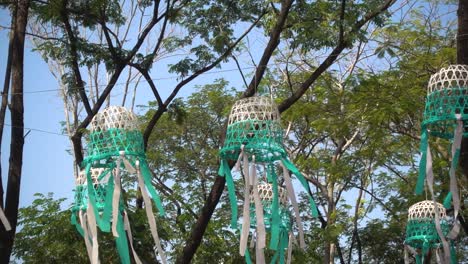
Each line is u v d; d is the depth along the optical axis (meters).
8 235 9.30
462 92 6.56
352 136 15.95
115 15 11.70
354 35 10.59
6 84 9.95
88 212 6.92
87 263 12.77
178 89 11.77
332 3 11.27
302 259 13.66
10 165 9.64
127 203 12.22
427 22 14.19
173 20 12.06
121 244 7.26
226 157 7.18
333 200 16.22
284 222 9.27
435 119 6.55
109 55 11.70
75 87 11.89
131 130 7.02
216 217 16.42
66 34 11.99
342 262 15.95
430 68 12.61
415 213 9.42
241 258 14.08
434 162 12.42
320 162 15.23
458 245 16.52
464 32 7.64
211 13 12.32
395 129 13.29
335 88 14.35
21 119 9.84
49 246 12.88
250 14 12.35
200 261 14.17
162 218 13.61
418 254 10.12
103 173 7.35
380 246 16.67
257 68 10.66
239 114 7.00
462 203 11.34
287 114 13.68
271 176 7.16
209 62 11.97
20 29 10.15
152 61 11.82
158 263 11.95
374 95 12.09
